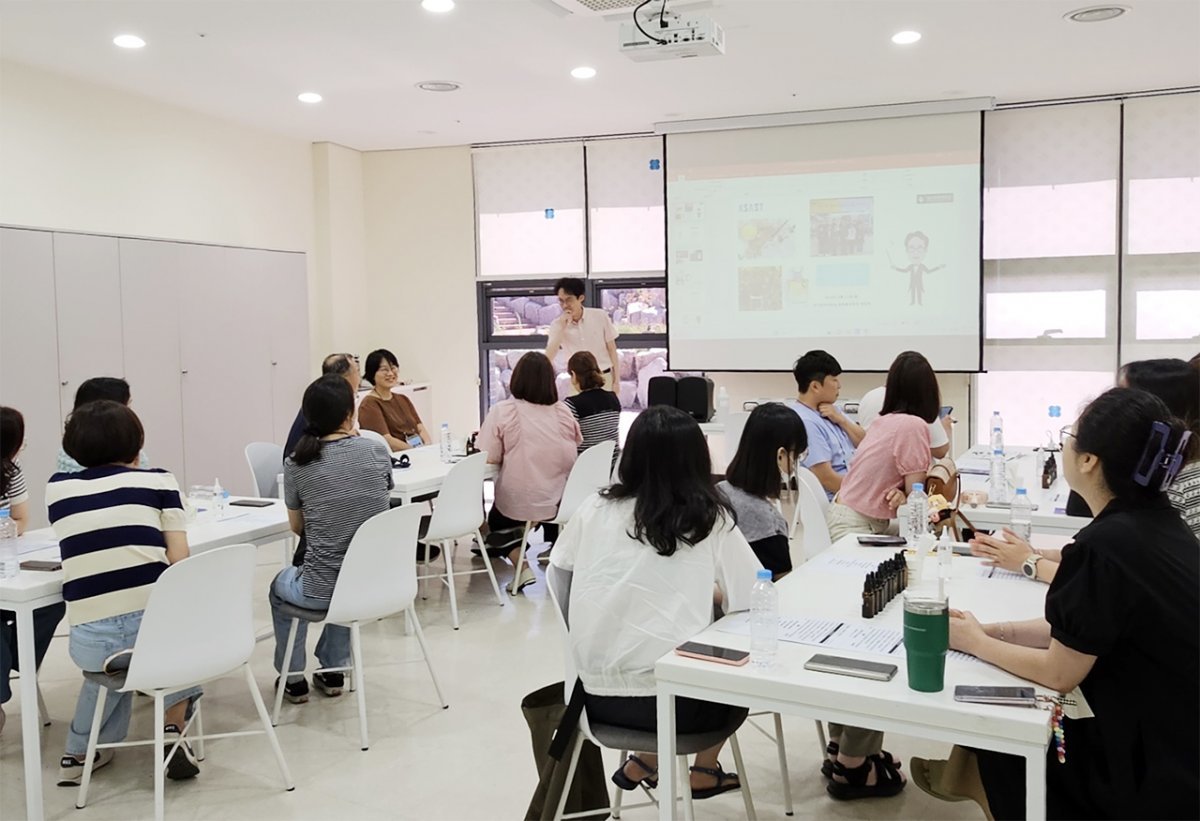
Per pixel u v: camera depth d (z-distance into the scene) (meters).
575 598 2.19
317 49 5.29
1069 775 1.69
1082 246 6.98
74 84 5.82
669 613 2.12
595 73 5.88
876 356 7.29
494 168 8.18
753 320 7.54
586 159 7.97
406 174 8.37
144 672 2.52
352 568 3.07
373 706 3.47
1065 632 1.66
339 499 3.22
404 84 6.07
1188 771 1.57
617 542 2.17
